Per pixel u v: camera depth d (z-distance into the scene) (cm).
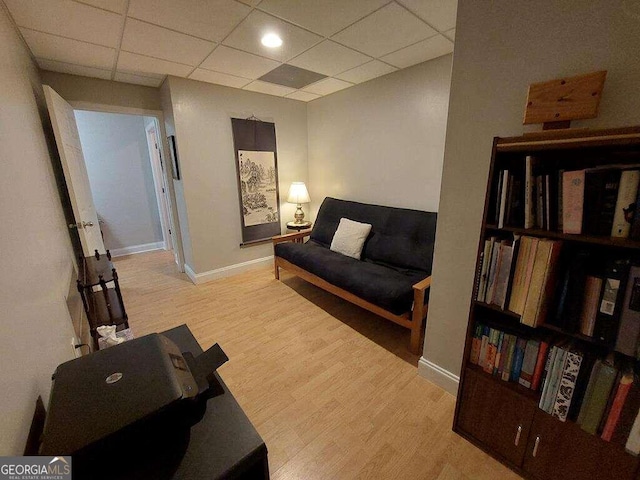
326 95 343
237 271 354
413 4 159
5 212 83
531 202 102
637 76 88
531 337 112
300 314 255
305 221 401
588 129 84
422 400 157
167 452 66
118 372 72
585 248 101
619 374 88
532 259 99
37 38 183
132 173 437
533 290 100
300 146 383
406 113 265
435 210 259
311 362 190
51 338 104
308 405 155
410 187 276
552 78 105
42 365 90
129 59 226
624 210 83
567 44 100
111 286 317
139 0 149
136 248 456
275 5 158
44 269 114
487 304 117
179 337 113
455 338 155
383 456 127
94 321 174
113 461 63
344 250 288
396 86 268
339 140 340
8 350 67
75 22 168
